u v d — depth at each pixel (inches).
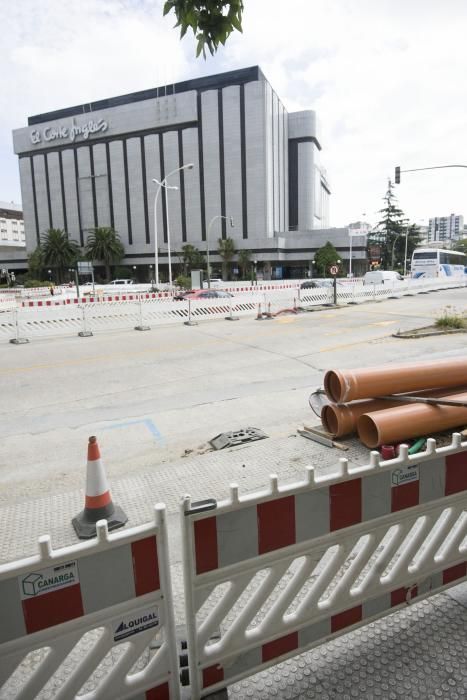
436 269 1660.9
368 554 94.4
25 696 66.9
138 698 77.4
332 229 3353.8
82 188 3708.2
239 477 185.0
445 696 86.3
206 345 535.8
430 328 607.5
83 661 71.2
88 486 152.9
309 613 90.7
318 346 502.9
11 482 191.8
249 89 3157.0
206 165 3336.6
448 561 108.1
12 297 1137.4
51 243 3476.9
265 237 3267.7
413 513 97.6
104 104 3654.0
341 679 90.4
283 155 3666.3
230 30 142.9
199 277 1526.8
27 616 63.9
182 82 3368.6
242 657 85.4
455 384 220.8
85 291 1962.4
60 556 64.5
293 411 276.1
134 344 557.3
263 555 81.4
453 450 101.0
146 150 3474.4
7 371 419.2
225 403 299.3
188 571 75.1
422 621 105.3
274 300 923.4
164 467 198.8
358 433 208.1
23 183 3941.9
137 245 3585.1
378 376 205.2
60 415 286.7
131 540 69.7
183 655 89.6
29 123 3919.8
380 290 1212.5
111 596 69.6
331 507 87.0
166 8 142.3
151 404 303.7
